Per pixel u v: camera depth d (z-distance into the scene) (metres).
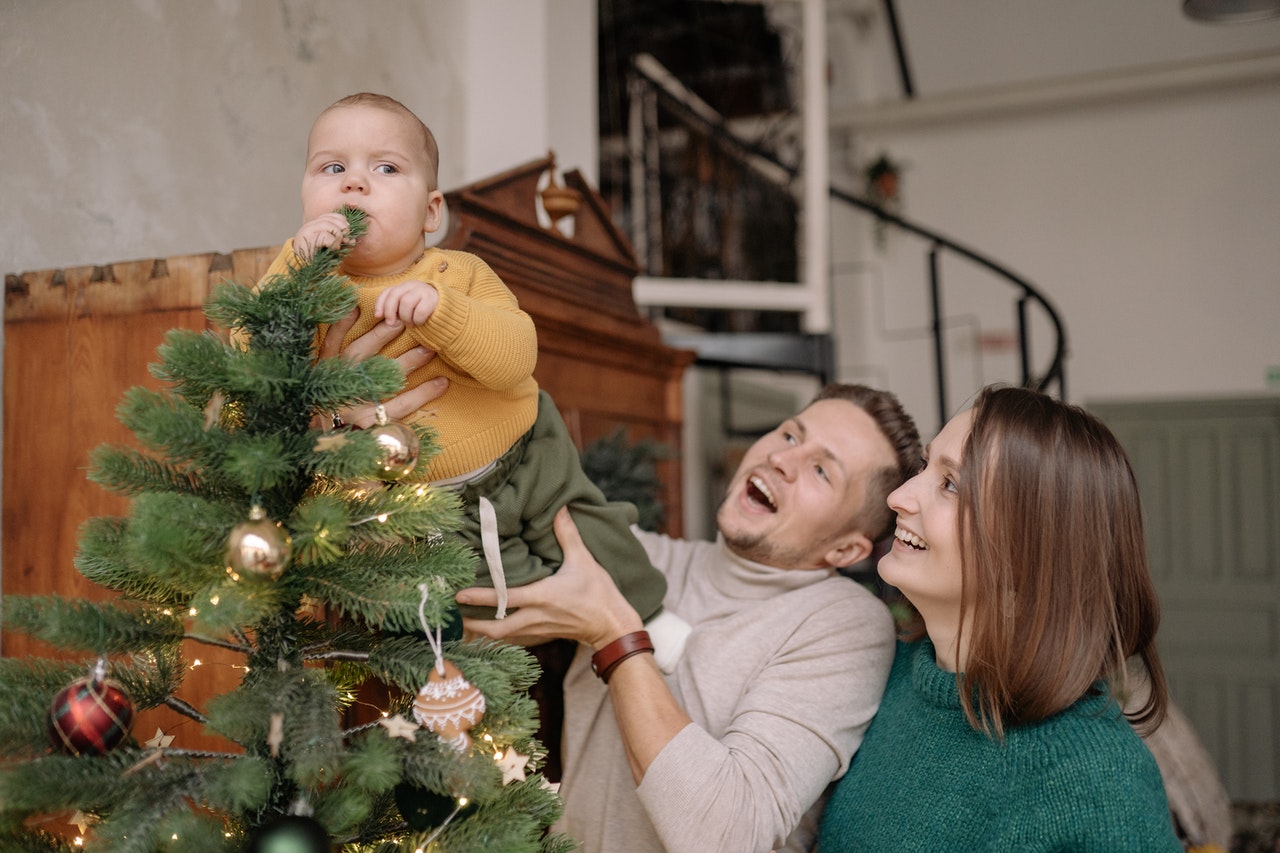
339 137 1.04
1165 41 5.71
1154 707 1.25
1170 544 5.51
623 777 1.45
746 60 4.78
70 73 1.51
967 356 6.11
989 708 1.17
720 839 1.19
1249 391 5.54
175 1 1.69
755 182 3.98
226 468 0.80
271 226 1.90
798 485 1.51
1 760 0.82
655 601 1.47
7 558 1.36
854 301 6.17
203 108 1.75
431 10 2.39
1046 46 5.95
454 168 2.44
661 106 4.10
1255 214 5.61
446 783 0.82
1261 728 5.23
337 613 1.10
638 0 4.52
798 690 1.37
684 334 3.64
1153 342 5.73
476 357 0.99
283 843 0.74
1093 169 5.91
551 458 1.28
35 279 1.37
